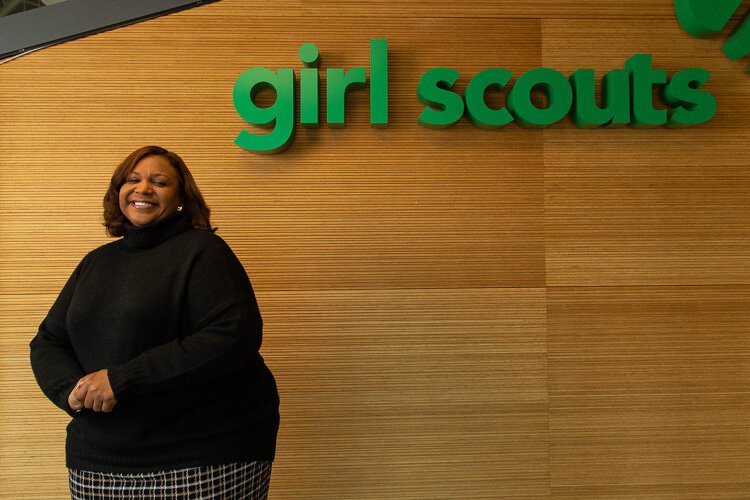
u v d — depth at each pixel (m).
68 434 1.36
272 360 2.18
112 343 1.28
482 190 2.26
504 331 2.23
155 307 1.28
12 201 2.16
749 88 2.31
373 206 2.23
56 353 1.39
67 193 2.17
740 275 2.30
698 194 2.31
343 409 2.19
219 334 1.26
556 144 2.29
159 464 1.24
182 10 2.23
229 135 2.21
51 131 2.19
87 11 2.21
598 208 2.28
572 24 2.31
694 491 2.23
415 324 2.22
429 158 2.25
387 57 2.25
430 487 2.19
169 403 1.27
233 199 2.20
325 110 2.23
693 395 2.26
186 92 2.21
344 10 2.26
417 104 2.26
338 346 2.20
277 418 1.45
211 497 1.26
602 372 2.25
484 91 2.20
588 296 2.26
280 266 2.20
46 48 2.20
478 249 2.25
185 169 1.52
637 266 2.28
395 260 2.23
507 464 2.20
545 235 2.27
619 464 2.22
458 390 2.21
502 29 2.29
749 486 2.25
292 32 2.25
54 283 2.16
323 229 2.22
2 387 2.12
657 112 2.20
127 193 1.41
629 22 2.31
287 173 2.22
